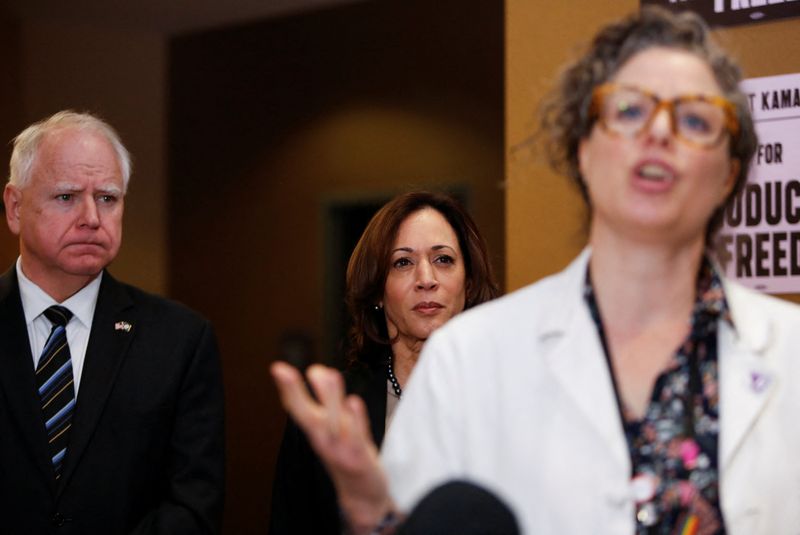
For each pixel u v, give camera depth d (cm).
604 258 126
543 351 127
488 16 477
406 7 501
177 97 560
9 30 545
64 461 238
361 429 100
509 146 301
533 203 296
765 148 261
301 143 532
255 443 539
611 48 129
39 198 246
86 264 246
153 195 561
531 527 120
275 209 540
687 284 125
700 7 271
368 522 104
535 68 297
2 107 542
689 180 119
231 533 538
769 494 117
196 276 556
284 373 98
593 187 125
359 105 515
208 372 256
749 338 124
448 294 249
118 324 253
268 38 539
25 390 241
